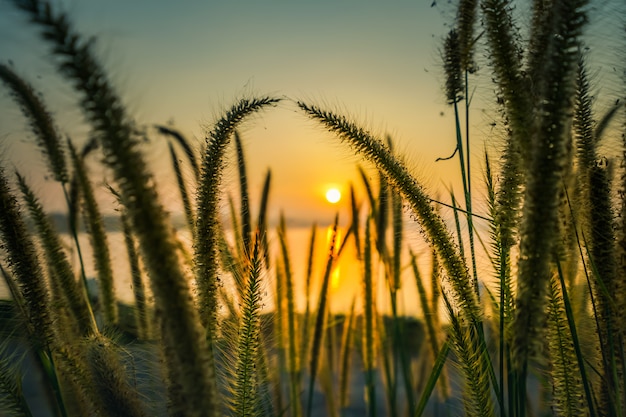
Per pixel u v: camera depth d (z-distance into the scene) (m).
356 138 0.39
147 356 0.38
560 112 0.25
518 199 0.34
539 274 0.26
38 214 0.40
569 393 0.35
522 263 0.27
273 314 0.49
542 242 0.26
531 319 0.27
